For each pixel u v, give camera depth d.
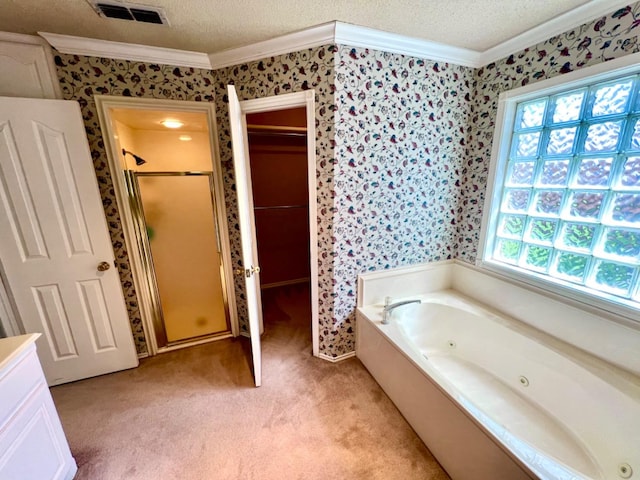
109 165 1.90
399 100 1.85
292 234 3.72
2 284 1.70
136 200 2.11
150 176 2.23
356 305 2.13
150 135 2.61
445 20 1.52
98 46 1.71
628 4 1.27
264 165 3.36
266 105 1.88
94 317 1.96
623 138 1.39
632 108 1.35
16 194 1.65
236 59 1.86
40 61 1.67
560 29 1.52
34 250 1.74
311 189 1.89
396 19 1.50
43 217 1.72
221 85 1.98
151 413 1.72
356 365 2.13
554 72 1.59
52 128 1.65
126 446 1.51
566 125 1.62
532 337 1.72
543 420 1.56
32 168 1.65
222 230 2.29
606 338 1.47
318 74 1.69
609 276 1.50
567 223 1.66
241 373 2.06
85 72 1.75
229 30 1.58
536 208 1.83
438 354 2.15
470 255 2.27
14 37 1.59
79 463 1.42
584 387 1.43
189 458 1.44
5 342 1.12
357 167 1.84
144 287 2.18
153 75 1.87
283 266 3.78
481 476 1.15
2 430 0.99
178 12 1.40
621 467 1.25
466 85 2.04
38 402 1.16
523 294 1.86
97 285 1.93
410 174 2.03
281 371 2.08
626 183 1.40
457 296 2.29
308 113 1.77
